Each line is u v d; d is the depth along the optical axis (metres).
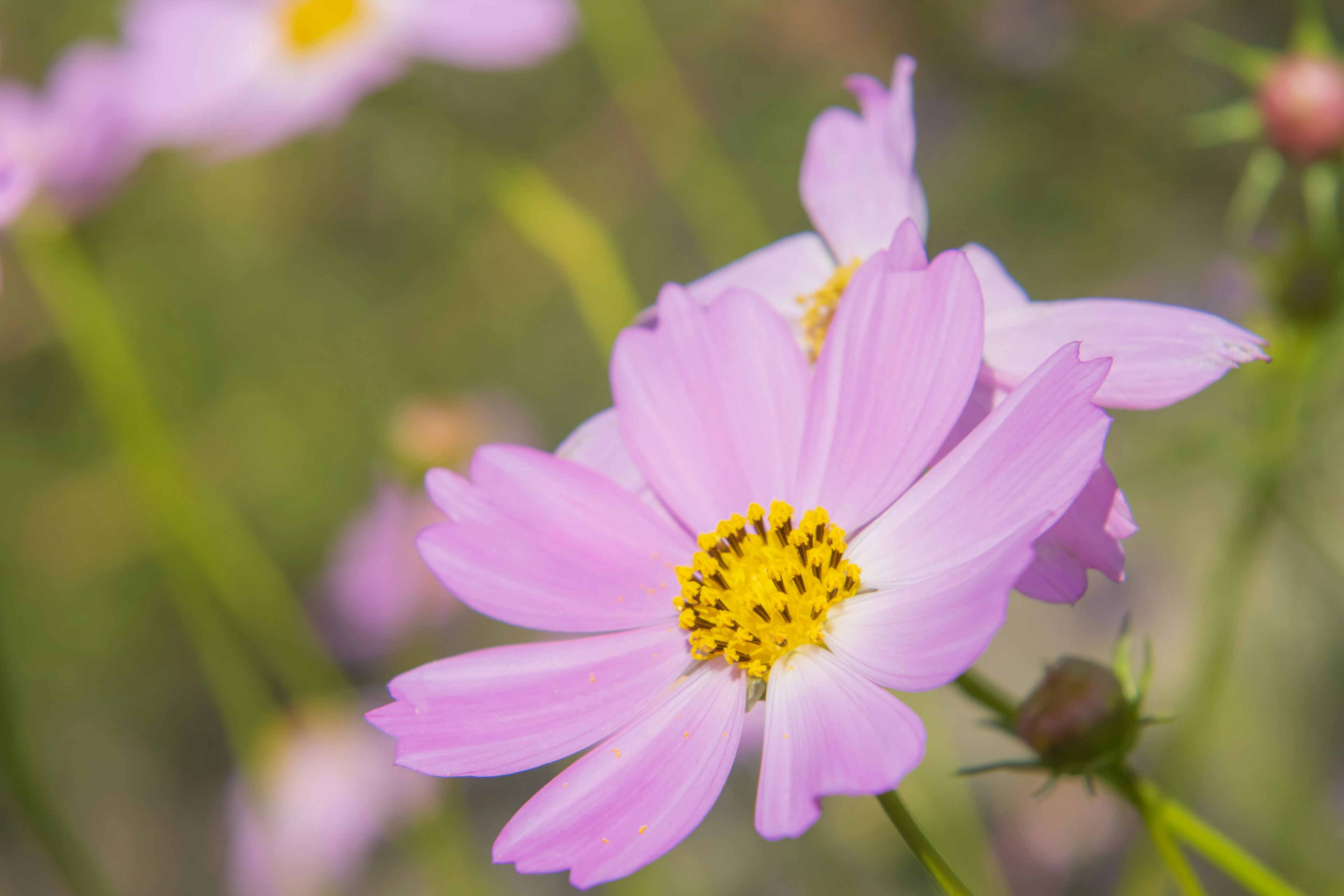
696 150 0.64
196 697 0.87
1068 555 0.33
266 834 0.57
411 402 0.65
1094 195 0.83
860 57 0.89
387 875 0.74
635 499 0.35
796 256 0.37
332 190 0.90
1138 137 0.82
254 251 0.90
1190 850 0.60
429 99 0.59
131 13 0.64
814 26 0.89
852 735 0.32
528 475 0.35
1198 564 0.70
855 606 0.34
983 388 0.35
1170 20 0.81
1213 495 0.70
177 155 0.87
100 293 0.55
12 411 0.84
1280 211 0.60
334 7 0.59
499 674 0.34
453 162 0.84
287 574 0.87
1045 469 0.32
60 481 0.83
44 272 0.54
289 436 0.89
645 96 0.64
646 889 0.58
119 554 0.82
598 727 0.34
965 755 0.70
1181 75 0.82
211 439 0.87
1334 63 0.46
